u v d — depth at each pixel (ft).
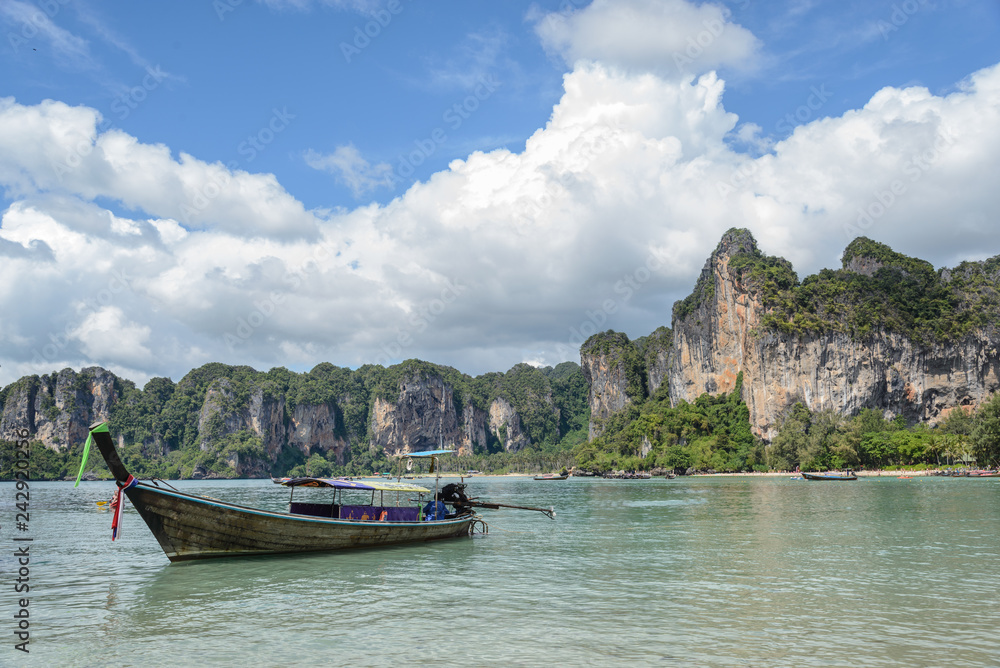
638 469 655.76
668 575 72.59
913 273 620.49
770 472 551.18
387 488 97.45
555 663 42.65
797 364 595.88
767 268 648.38
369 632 49.98
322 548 87.76
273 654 44.91
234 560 81.41
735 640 47.29
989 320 566.36
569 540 105.40
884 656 43.68
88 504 232.73
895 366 581.94
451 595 62.64
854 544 96.58
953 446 442.50
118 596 63.05
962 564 78.33
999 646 45.68
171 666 42.78
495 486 415.85
